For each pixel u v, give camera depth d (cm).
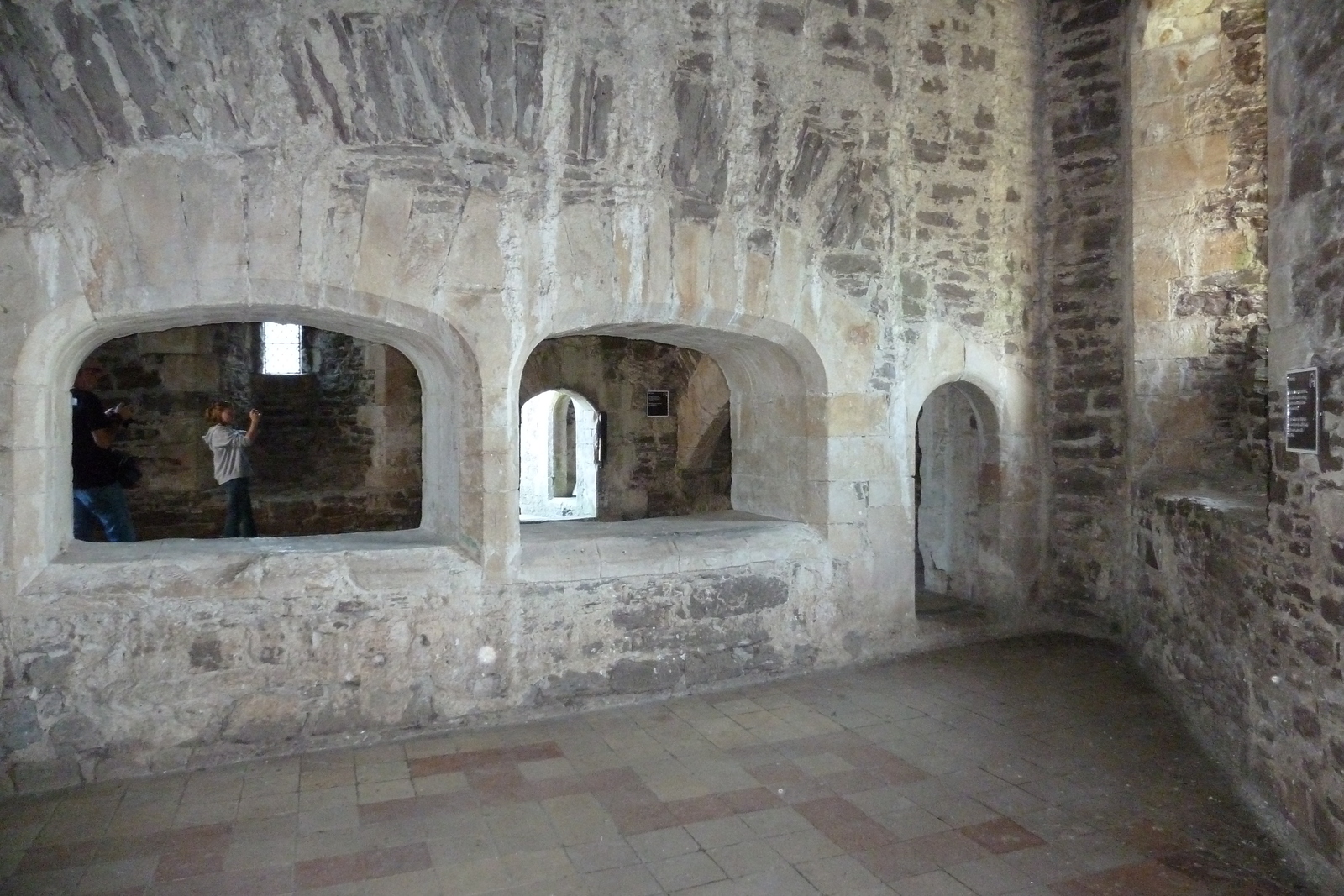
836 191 466
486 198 382
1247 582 329
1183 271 503
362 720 370
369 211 362
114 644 336
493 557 390
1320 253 269
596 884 261
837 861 274
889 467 494
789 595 465
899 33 489
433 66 360
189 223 337
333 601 365
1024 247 551
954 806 313
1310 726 273
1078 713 410
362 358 966
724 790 326
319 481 971
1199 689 386
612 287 411
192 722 345
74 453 518
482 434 387
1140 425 510
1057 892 256
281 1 332
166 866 271
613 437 1159
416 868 270
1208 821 302
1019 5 542
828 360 472
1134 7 510
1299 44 286
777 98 442
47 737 327
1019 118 546
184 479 876
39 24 298
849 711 411
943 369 517
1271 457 308
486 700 391
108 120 321
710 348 523
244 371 953
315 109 349
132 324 356
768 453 524
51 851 280
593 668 413
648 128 410
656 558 429
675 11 413
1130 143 517
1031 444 557
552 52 381
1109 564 538
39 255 319
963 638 525
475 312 382
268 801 316
